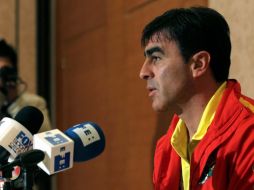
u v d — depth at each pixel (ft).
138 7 13.53
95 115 15.81
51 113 18.65
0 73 12.89
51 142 6.57
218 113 7.00
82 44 16.75
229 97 7.08
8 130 6.97
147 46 7.40
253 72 9.76
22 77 18.88
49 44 18.95
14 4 19.13
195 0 11.47
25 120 7.26
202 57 7.15
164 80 7.20
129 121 13.85
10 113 12.91
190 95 7.25
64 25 18.08
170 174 7.68
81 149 7.25
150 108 12.85
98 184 15.46
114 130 14.65
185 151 7.52
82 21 16.76
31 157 6.20
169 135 7.98
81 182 16.49
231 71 10.32
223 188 6.79
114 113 14.66
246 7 10.00
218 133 6.88
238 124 6.81
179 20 7.20
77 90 17.10
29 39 19.17
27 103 13.28
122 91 14.26
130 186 13.76
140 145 13.30
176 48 7.18
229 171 6.78
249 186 6.54
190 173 7.04
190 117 7.38
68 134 7.27
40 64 18.99
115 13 14.67
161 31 7.27
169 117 12.00
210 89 7.25
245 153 6.64
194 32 7.12
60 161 6.57
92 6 16.07
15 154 6.91
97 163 15.49
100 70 15.53
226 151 6.75
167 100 7.27
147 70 7.38
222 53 7.25
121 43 14.35
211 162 6.89
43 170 6.73
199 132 7.20
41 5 19.19
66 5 17.95
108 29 15.08
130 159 13.76
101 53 15.51
